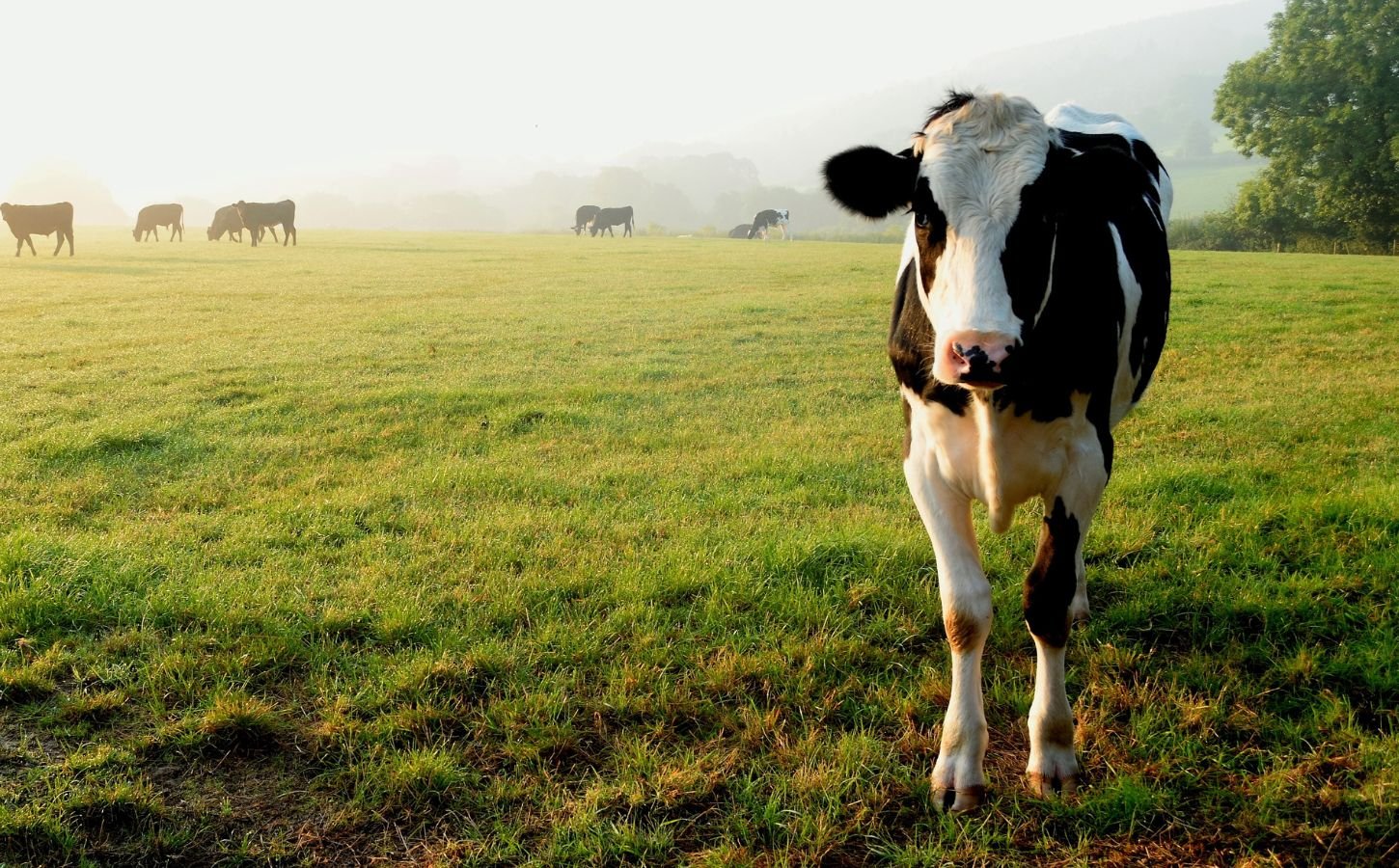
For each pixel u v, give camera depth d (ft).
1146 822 11.60
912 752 13.08
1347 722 13.20
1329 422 29.19
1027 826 11.61
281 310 61.41
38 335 49.32
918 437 13.00
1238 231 165.89
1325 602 16.42
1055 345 11.62
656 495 23.65
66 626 15.94
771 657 15.21
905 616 16.58
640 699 13.98
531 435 29.89
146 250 124.47
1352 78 143.33
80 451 26.89
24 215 106.11
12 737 13.15
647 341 48.42
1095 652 15.38
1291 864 10.82
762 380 38.58
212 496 23.63
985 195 10.98
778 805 11.82
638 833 11.39
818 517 21.81
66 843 11.09
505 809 12.01
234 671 14.71
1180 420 30.30
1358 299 57.62
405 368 41.29
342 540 20.70
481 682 14.79
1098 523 20.47
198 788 12.34
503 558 19.13
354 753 12.99
